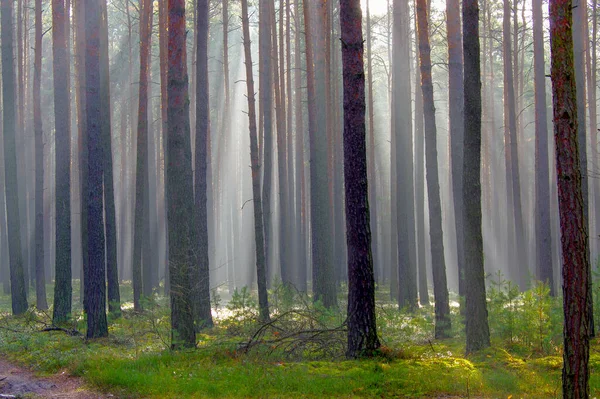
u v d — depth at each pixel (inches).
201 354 484.1
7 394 386.9
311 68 879.1
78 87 1189.1
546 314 493.4
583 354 284.4
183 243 526.0
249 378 391.9
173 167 523.5
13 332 669.3
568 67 287.0
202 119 730.2
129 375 406.0
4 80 877.8
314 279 803.4
